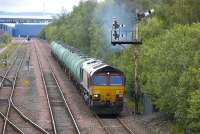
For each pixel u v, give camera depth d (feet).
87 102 196.65
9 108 190.60
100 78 179.01
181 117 136.05
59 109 193.06
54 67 387.14
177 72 143.84
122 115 181.57
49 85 269.64
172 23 216.74
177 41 150.71
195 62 136.56
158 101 154.71
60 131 150.61
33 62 432.25
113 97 179.52
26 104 204.33
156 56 162.09
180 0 217.15
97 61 207.21
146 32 213.05
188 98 130.62
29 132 148.77
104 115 182.91
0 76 305.94
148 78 164.55
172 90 141.69
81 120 169.68
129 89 197.88
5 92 238.89
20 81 284.20
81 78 218.59
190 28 152.66
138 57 188.75
